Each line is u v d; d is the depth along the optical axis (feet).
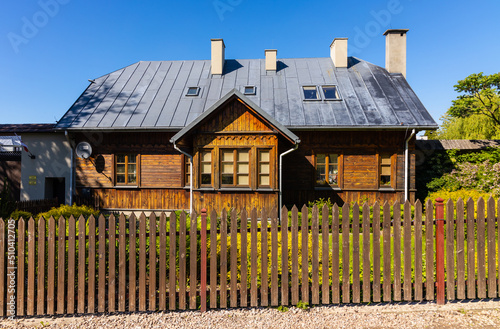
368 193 39.86
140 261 13.60
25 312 13.65
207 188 34.71
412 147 39.88
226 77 49.73
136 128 39.09
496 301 14.30
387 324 12.68
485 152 45.24
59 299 13.39
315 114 40.11
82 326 12.75
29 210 34.24
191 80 49.19
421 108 40.45
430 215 14.32
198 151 34.94
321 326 12.54
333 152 40.14
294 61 54.29
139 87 47.65
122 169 41.83
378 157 39.75
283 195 40.45
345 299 13.98
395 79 47.26
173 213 13.71
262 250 13.85
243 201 34.60
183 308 13.73
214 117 34.73
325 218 13.96
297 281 13.94
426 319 13.02
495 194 37.63
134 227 13.66
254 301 13.89
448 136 79.51
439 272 14.12
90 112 42.14
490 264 14.30
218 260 16.93
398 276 14.01
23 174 43.37
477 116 70.03
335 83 46.47
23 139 43.50
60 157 43.27
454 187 41.42
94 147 41.57
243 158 34.83
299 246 16.40
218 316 13.33
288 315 13.34
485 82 50.26
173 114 41.24
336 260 13.97
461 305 14.02
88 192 41.60
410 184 39.83
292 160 40.45
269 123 33.58
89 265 13.48
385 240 14.05
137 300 14.37
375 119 38.78
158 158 41.16
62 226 13.39
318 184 40.50
